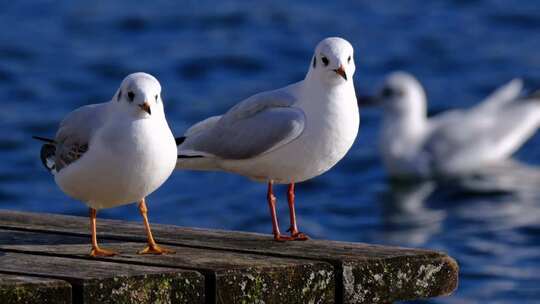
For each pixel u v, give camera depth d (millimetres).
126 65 26109
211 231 7543
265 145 7660
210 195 17094
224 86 24594
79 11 31438
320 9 32500
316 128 7566
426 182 19531
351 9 32531
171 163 6645
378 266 6551
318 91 7586
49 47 27625
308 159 7656
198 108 22531
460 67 27031
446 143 20188
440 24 31172
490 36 30062
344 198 17859
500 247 15164
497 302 12625
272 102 7828
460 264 14266
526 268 14055
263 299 6246
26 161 18812
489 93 25047
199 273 6094
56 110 22422
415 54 28094
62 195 17062
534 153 21344
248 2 32719
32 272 6016
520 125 20828
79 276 5891
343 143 7637
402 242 15617
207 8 31844
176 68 25938
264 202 16906
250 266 6277
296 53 27594
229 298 6152
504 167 20406
